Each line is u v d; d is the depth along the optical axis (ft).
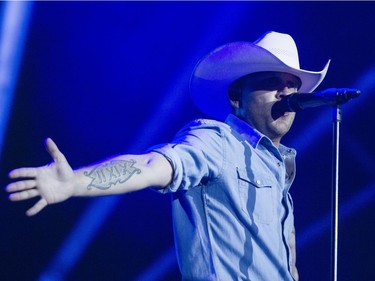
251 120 23.20
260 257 20.17
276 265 20.54
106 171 15.74
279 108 22.33
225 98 26.17
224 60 23.52
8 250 47.62
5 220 47.50
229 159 20.21
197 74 25.04
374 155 43.91
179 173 17.70
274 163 21.74
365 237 43.78
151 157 17.34
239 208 19.97
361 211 43.96
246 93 23.49
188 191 20.40
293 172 23.66
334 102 19.84
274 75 23.27
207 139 19.89
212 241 19.89
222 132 20.48
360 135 44.19
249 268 19.89
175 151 18.02
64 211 48.62
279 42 24.98
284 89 23.22
